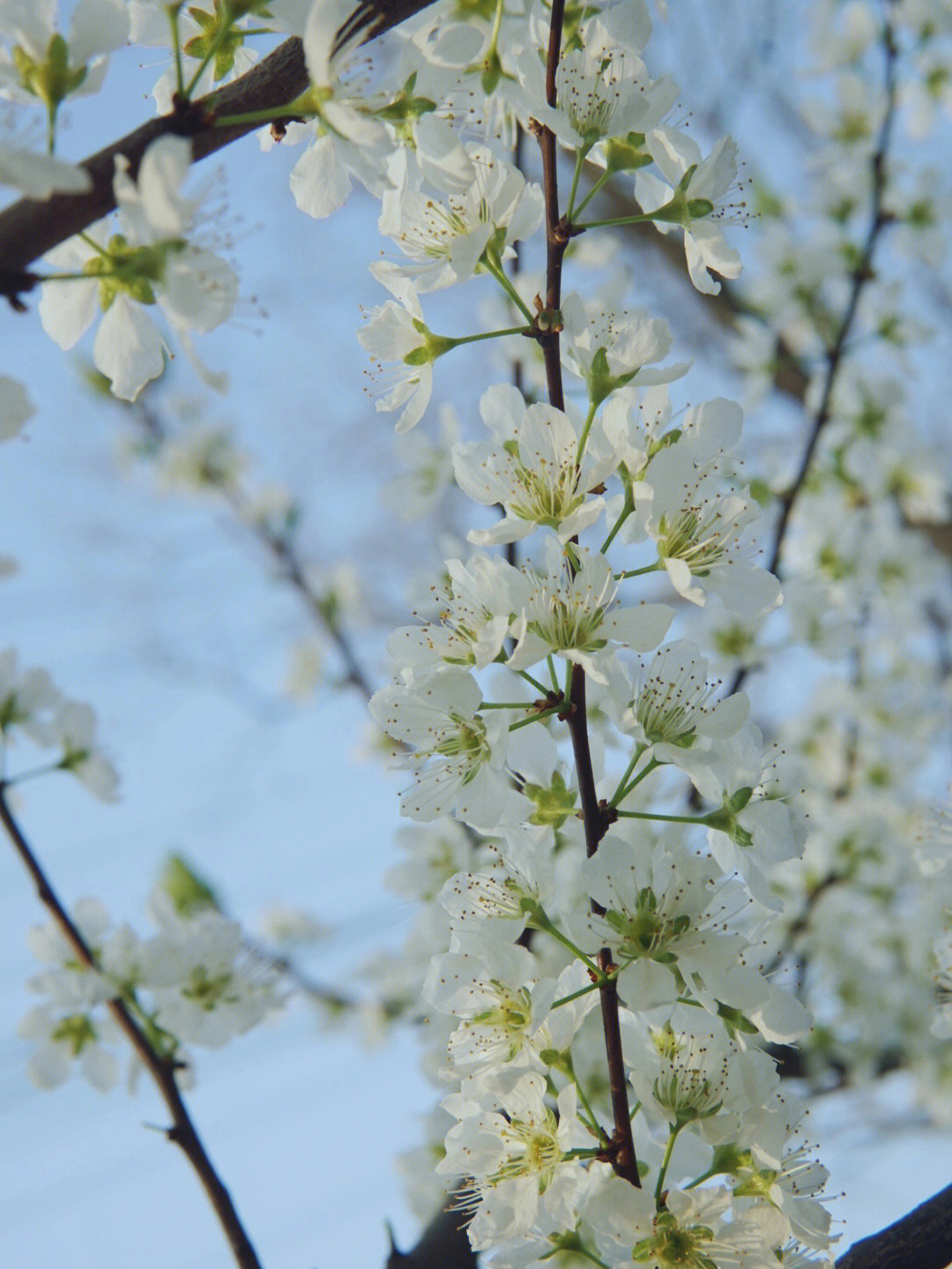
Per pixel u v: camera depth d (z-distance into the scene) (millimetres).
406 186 517
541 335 505
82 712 622
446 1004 500
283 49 488
